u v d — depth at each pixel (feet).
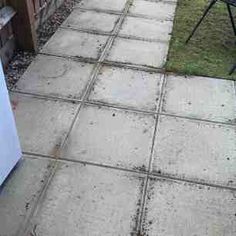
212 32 13.34
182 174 8.48
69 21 13.71
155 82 11.07
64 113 9.91
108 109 10.08
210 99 10.57
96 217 7.56
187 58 12.05
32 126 9.50
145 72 11.43
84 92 10.62
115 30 13.32
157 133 9.44
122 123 9.68
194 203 7.89
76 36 12.92
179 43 12.73
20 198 7.87
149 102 10.37
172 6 14.88
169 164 8.69
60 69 11.44
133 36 13.03
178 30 13.41
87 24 13.58
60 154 8.81
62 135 9.29
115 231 7.34
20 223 7.44
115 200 7.88
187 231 7.40
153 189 8.13
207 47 12.60
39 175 8.34
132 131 9.46
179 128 9.61
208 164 8.73
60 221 7.48
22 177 8.29
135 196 7.97
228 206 7.88
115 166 8.58
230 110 10.24
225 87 10.98
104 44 12.59
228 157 8.93
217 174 8.52
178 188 8.17
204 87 10.96
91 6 14.67
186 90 10.84
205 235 7.35
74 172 8.41
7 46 11.40
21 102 10.21
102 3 14.89
